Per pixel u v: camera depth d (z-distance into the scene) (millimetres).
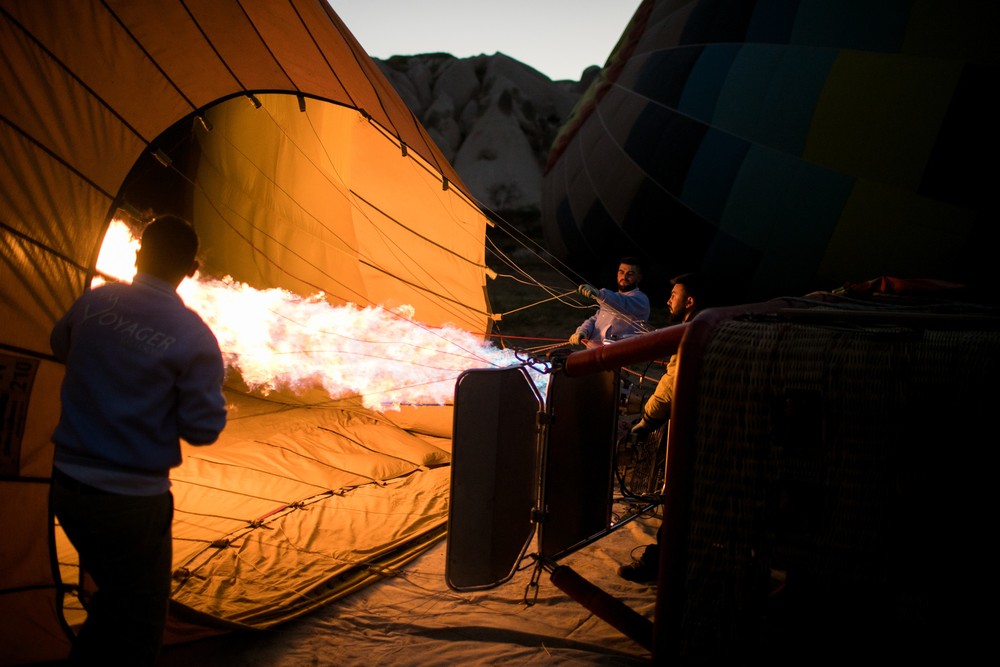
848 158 8508
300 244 6430
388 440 5645
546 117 41312
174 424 2088
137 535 2043
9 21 2709
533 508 3232
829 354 1971
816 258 8836
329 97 4285
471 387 2965
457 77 44156
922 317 2092
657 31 11633
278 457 5051
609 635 3098
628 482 4633
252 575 3434
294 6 4488
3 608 2436
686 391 2117
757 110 9266
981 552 1780
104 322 2049
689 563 2096
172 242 2119
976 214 7855
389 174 5926
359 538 3941
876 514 1881
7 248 2508
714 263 9742
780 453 1992
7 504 2443
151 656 2129
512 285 17047
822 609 1980
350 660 2822
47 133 2721
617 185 11094
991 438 1776
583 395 3375
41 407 2543
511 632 3059
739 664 2041
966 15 8055
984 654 1776
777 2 9594
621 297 5223
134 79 3154
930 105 8055
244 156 6273
